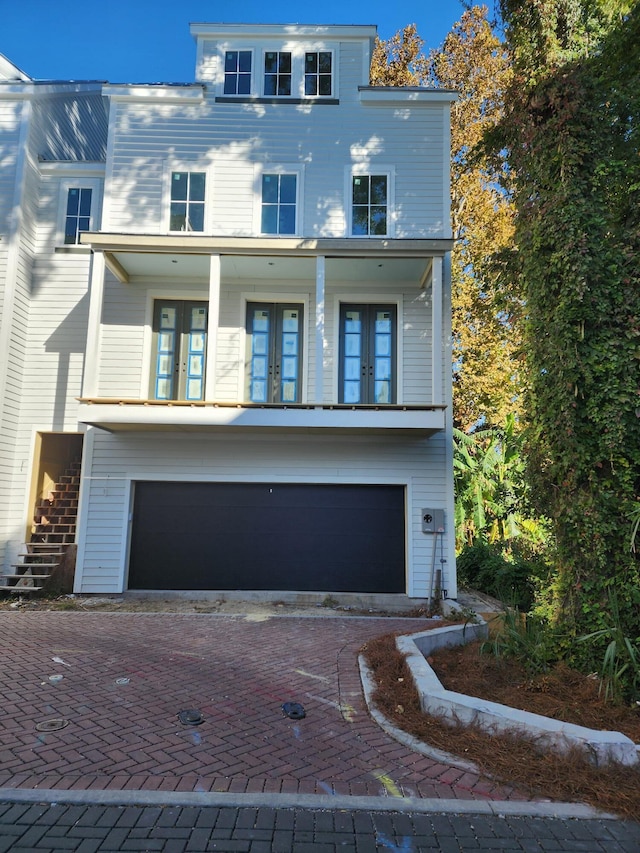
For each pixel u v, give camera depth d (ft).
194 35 37.96
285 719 15.16
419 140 37.27
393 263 35.22
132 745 13.20
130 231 36.06
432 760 12.93
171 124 37.06
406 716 15.10
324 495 35.29
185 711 15.35
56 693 16.42
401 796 11.35
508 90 23.71
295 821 10.42
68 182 38.65
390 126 37.32
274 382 36.86
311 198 36.68
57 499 37.68
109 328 36.55
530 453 21.11
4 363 34.73
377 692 16.85
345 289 37.42
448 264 36.22
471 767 12.50
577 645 17.87
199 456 34.96
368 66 37.91
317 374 33.17
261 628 26.27
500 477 47.34
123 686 17.21
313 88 37.70
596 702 15.43
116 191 36.32
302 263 35.12
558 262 19.39
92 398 31.83
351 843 9.81
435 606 32.40
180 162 36.78
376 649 20.97
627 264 18.80
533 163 21.20
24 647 21.52
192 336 37.27
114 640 23.03
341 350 37.27
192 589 34.30
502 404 59.88
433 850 9.71
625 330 18.34
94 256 33.58
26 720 14.42
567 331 18.74
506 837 10.16
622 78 22.06
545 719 13.66
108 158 36.55
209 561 34.60
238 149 36.96
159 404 32.32
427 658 20.04
